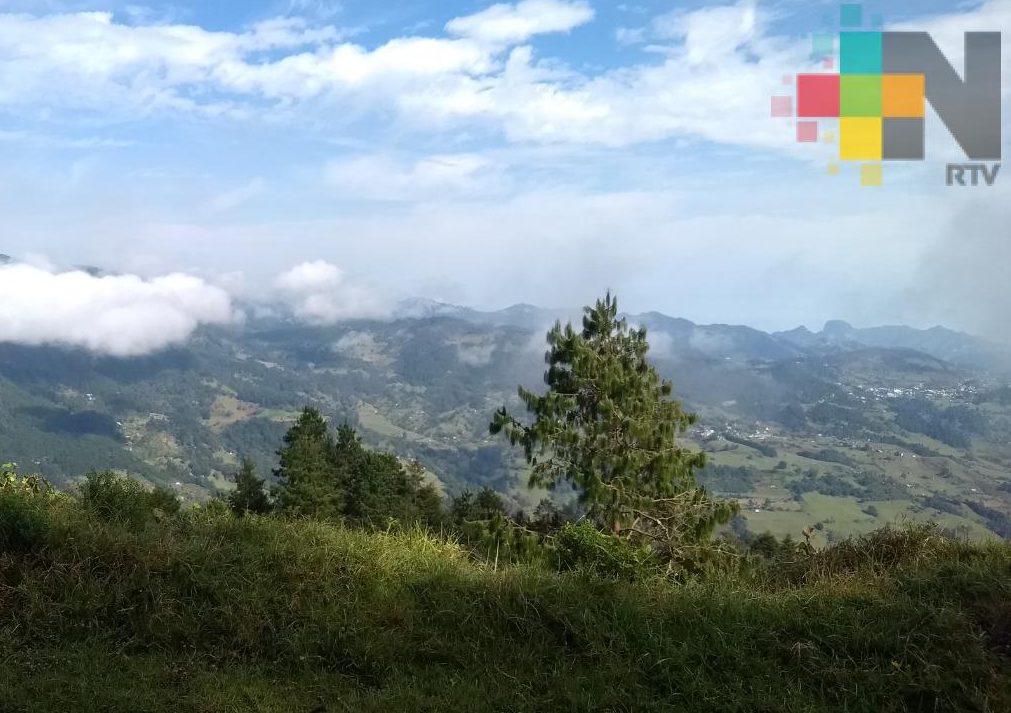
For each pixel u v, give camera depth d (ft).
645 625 14.83
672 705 12.83
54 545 16.44
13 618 14.76
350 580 16.26
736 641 14.20
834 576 17.93
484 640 14.97
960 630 13.87
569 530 19.54
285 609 15.38
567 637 15.02
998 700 12.41
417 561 17.66
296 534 18.01
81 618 15.05
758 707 12.70
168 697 12.82
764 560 23.12
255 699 13.00
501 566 19.07
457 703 13.00
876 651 13.93
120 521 18.90
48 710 12.30
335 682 13.78
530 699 13.03
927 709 12.75
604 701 12.89
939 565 16.80
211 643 14.71
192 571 16.05
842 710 12.61
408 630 15.11
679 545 30.42
